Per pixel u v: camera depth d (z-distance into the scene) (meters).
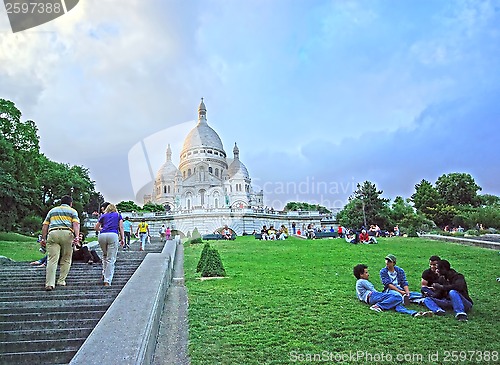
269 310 10.19
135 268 15.44
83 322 8.29
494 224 69.19
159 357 7.52
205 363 7.00
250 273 16.39
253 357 7.22
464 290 10.17
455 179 86.88
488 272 16.00
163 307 11.01
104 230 12.48
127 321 6.95
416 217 68.31
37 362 6.71
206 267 15.95
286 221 80.88
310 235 50.53
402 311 10.01
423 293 10.72
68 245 11.63
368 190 69.69
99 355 5.54
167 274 13.70
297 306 10.56
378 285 13.84
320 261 20.20
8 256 22.55
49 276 11.05
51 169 53.00
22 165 38.84
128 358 5.46
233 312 10.06
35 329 8.01
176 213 74.62
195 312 10.14
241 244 33.00
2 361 6.63
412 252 24.08
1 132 37.47
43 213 46.97
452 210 74.19
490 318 9.49
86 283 12.41
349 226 69.44
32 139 40.50
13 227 39.56
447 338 8.12
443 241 32.66
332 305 10.66
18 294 10.56
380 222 68.62
